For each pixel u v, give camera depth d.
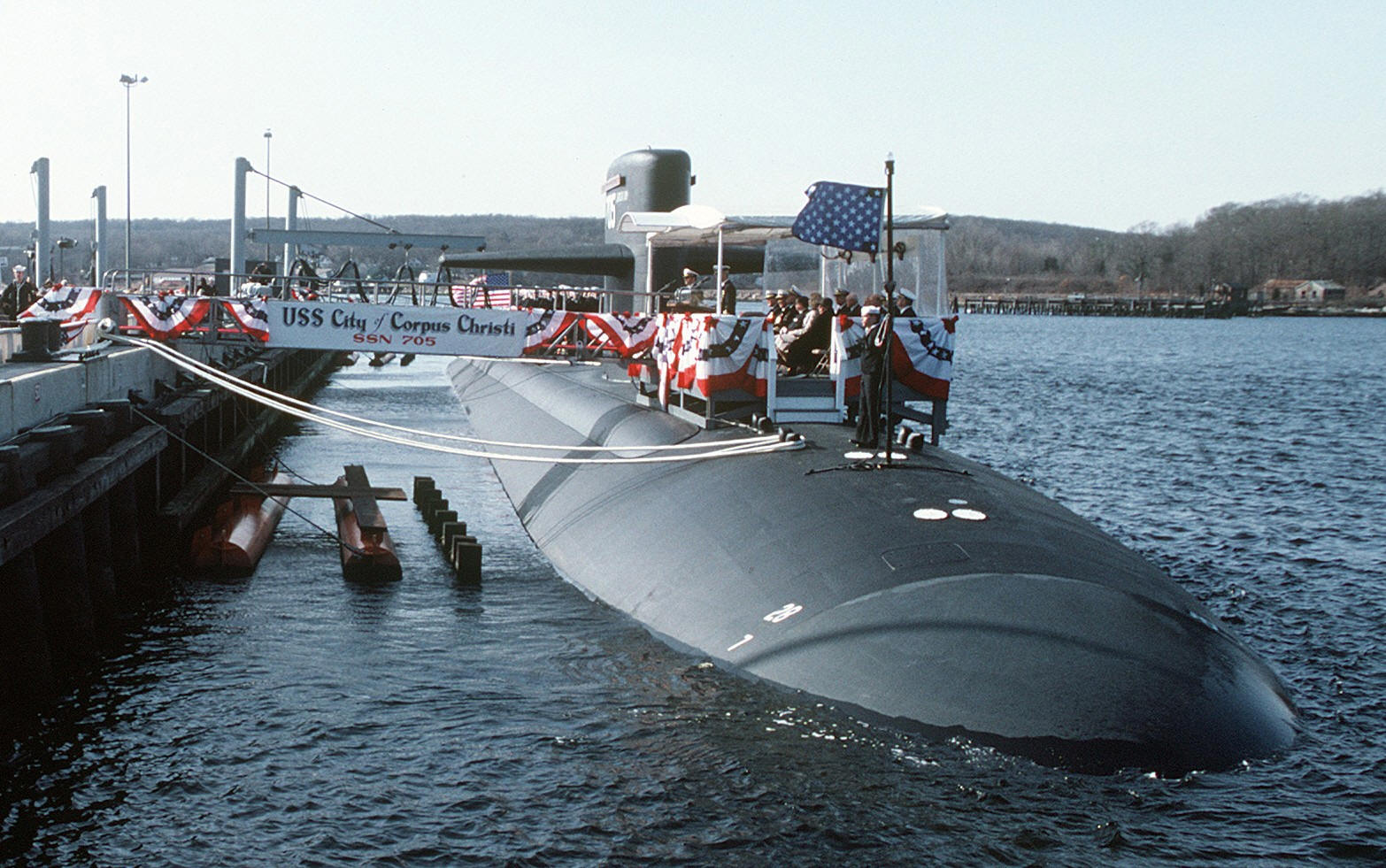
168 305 23.91
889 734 11.48
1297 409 55.75
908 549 13.70
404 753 11.84
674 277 30.39
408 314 23.62
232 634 15.77
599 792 10.93
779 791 10.77
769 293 23.19
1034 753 10.95
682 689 12.98
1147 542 23.28
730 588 14.59
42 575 15.01
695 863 9.74
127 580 17.84
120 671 14.34
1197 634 12.58
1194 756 10.96
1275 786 10.86
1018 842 9.91
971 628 12.17
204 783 11.25
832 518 14.94
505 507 24.61
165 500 23.08
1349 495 29.69
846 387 19.19
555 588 17.69
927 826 10.15
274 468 29.00
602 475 20.83
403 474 28.98
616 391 27.67
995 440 41.34
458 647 15.05
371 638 15.48
